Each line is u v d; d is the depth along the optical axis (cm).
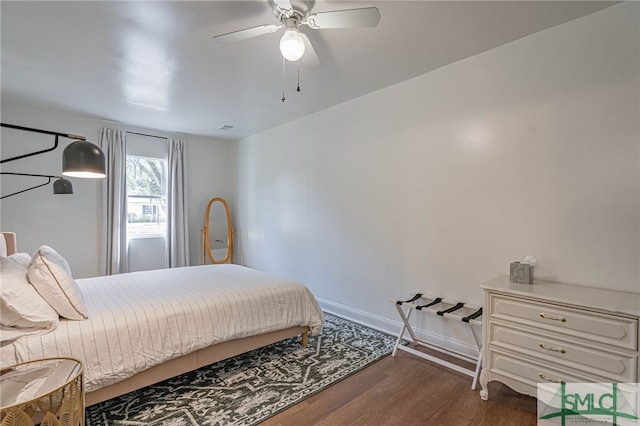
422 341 288
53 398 110
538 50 224
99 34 221
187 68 276
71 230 412
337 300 375
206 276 301
